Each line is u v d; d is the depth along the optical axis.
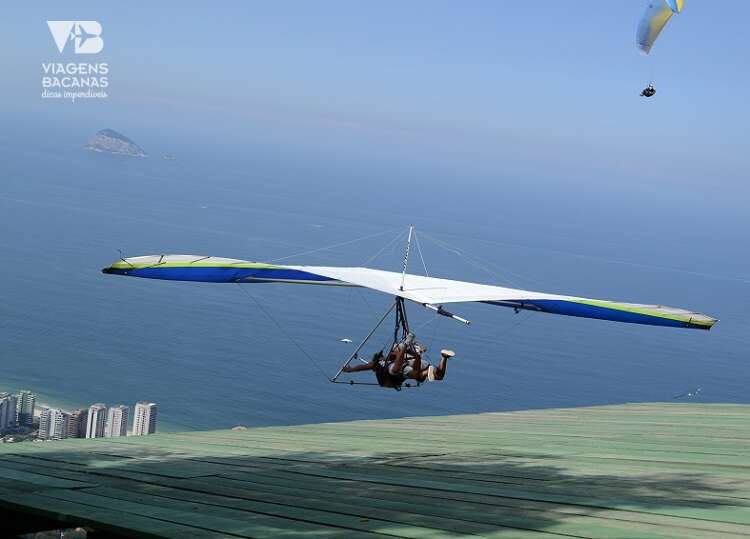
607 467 9.49
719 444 11.42
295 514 6.90
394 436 13.98
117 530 6.34
